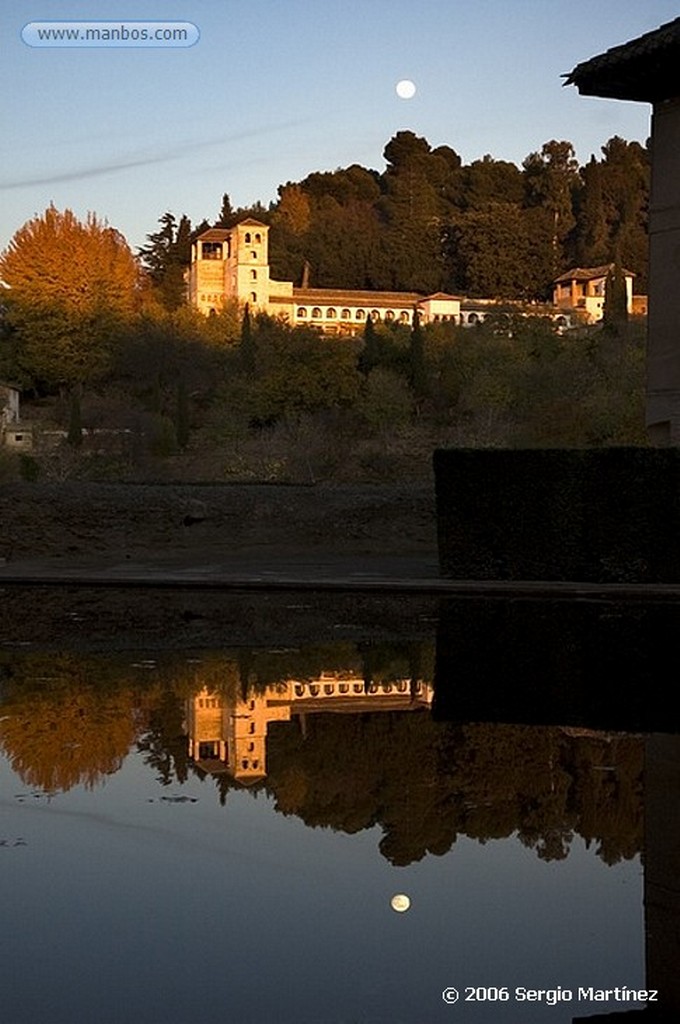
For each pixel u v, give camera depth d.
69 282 102.69
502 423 62.84
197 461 70.38
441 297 136.12
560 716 12.65
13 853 8.22
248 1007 5.89
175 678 14.99
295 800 9.52
